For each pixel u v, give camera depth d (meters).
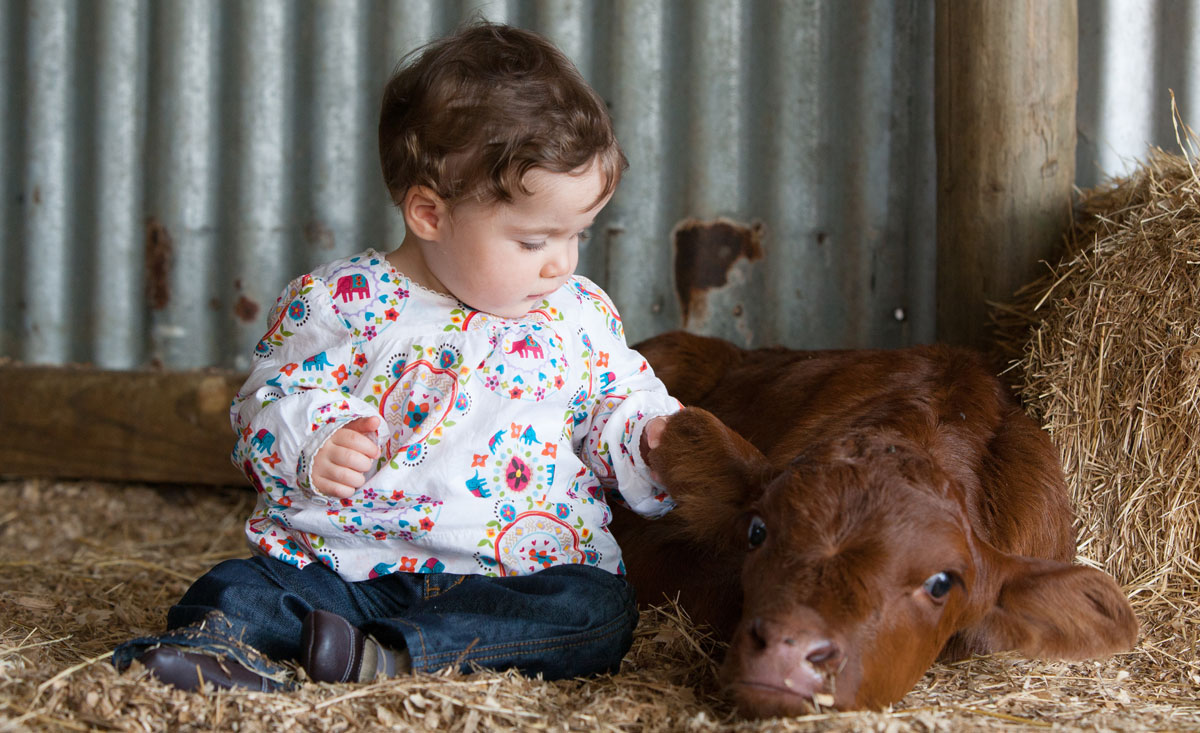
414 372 2.32
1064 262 3.33
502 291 2.24
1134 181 3.36
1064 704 2.16
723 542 2.40
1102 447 2.92
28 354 4.58
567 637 2.17
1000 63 3.50
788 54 4.09
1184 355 2.78
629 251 4.24
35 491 4.43
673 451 2.35
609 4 4.16
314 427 2.15
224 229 4.43
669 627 2.44
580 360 2.47
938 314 3.76
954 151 3.62
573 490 2.41
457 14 4.24
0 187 4.55
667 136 4.20
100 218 4.46
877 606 1.93
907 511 2.02
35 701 1.92
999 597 2.21
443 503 2.29
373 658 2.06
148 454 4.34
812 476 2.10
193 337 4.49
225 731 1.86
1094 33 3.83
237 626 2.10
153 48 4.38
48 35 4.45
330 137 4.35
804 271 4.18
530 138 2.10
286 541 2.32
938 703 2.13
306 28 4.32
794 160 4.14
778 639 1.85
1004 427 2.84
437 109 2.14
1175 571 2.81
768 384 3.27
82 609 2.90
